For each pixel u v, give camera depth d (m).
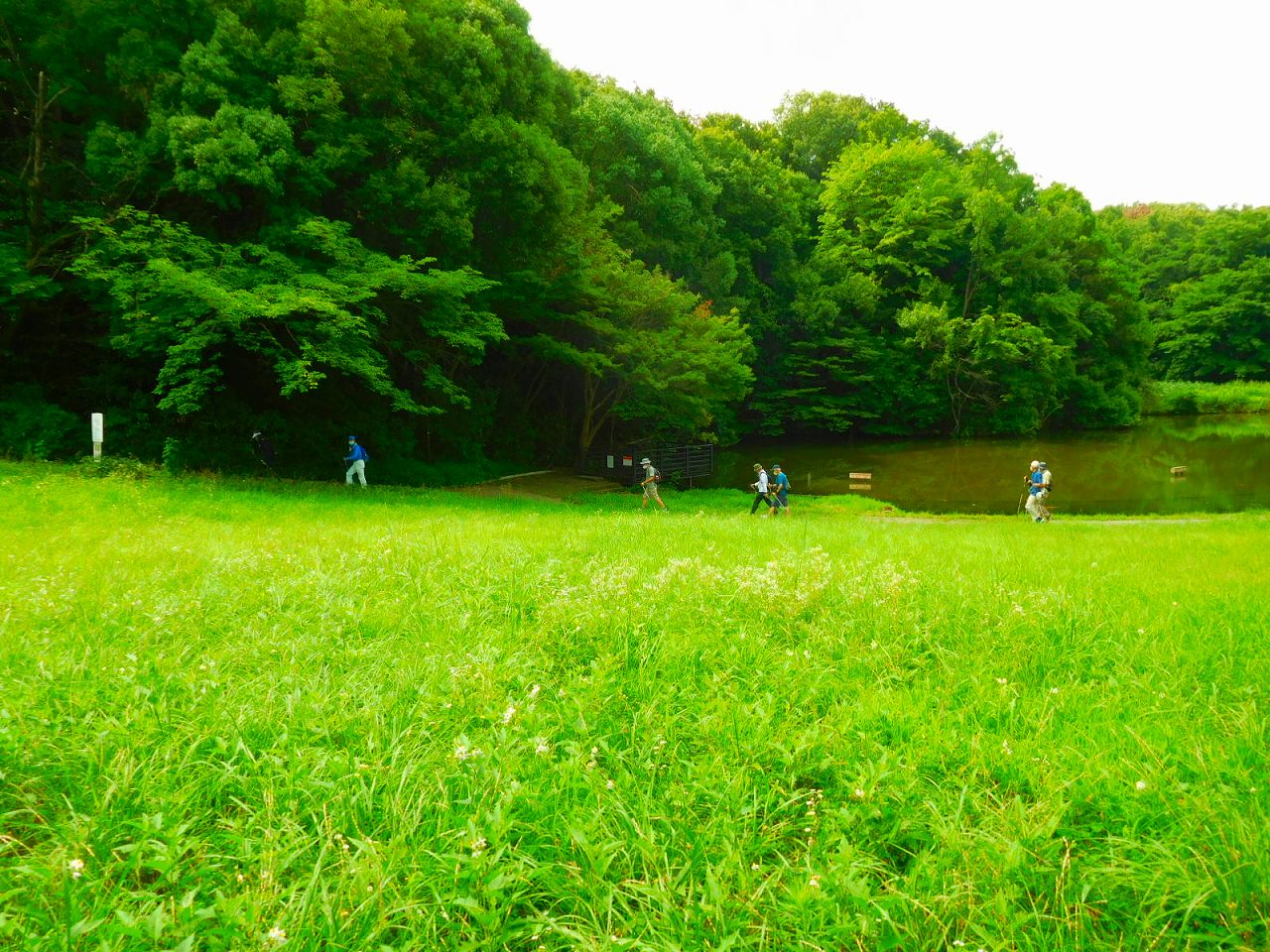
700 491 28.70
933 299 50.91
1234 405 63.75
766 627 5.07
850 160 55.72
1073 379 51.31
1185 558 8.97
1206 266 79.25
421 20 19.00
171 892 2.26
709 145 46.19
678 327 28.97
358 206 19.80
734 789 2.82
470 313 20.62
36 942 1.94
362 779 2.73
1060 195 60.53
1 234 17.81
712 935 2.12
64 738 3.03
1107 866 2.40
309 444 21.48
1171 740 3.23
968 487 31.22
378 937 2.05
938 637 4.83
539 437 32.28
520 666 4.00
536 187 21.64
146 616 4.88
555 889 2.33
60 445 17.45
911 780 2.87
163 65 17.20
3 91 18.98
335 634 4.64
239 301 15.21
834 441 50.56
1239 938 2.09
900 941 2.07
